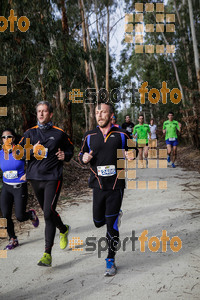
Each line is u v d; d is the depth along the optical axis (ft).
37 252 12.53
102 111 10.79
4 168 12.78
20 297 9.12
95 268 10.91
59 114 38.99
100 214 11.25
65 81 28.68
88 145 11.05
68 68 28.35
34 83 27.40
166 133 37.78
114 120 19.30
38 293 9.30
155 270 10.44
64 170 30.25
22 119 27.84
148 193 23.12
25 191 13.00
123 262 11.30
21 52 25.13
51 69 26.96
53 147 11.48
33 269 11.01
